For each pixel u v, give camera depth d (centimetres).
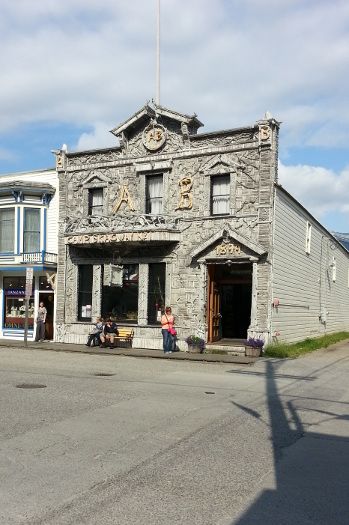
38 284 2666
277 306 2164
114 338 2322
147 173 2369
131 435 827
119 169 2445
